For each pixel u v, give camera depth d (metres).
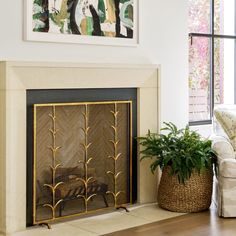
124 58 5.11
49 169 4.68
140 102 5.15
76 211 4.84
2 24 4.44
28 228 4.58
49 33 4.64
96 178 4.94
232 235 4.42
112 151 5.03
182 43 5.50
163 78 5.37
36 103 4.57
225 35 6.29
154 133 5.23
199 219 4.79
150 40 5.27
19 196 4.52
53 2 4.65
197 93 6.10
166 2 5.36
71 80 4.71
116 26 5.02
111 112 5.00
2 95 4.43
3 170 4.46
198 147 4.97
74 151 4.81
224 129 5.18
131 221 4.75
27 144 4.56
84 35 4.83
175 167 4.88
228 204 4.82
